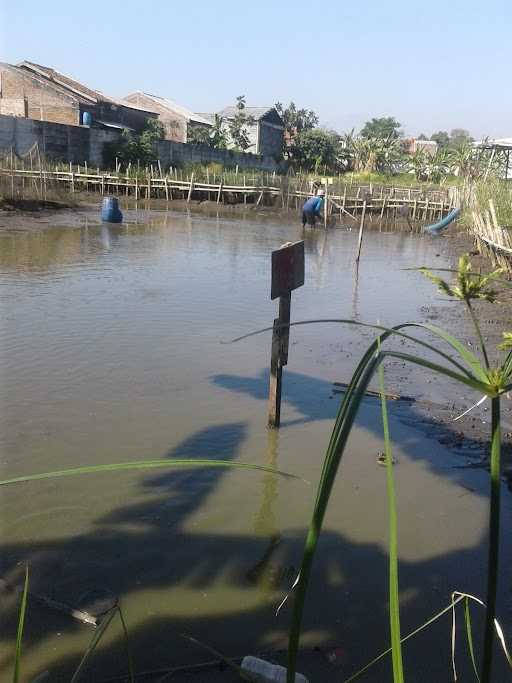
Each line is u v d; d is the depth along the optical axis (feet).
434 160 187.52
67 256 46.98
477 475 16.05
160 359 23.67
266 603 11.07
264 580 11.70
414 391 21.67
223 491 14.84
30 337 25.44
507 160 154.51
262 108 196.44
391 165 212.23
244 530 13.32
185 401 19.84
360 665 9.77
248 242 64.13
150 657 9.70
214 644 10.05
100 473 15.23
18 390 19.84
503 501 14.87
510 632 10.55
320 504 3.62
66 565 11.84
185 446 16.81
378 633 10.48
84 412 18.52
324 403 20.39
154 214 89.15
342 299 37.27
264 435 17.81
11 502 13.85
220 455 16.47
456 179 158.30
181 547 12.59
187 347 25.38
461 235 79.97
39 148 106.22
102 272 41.16
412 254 62.80
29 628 10.18
